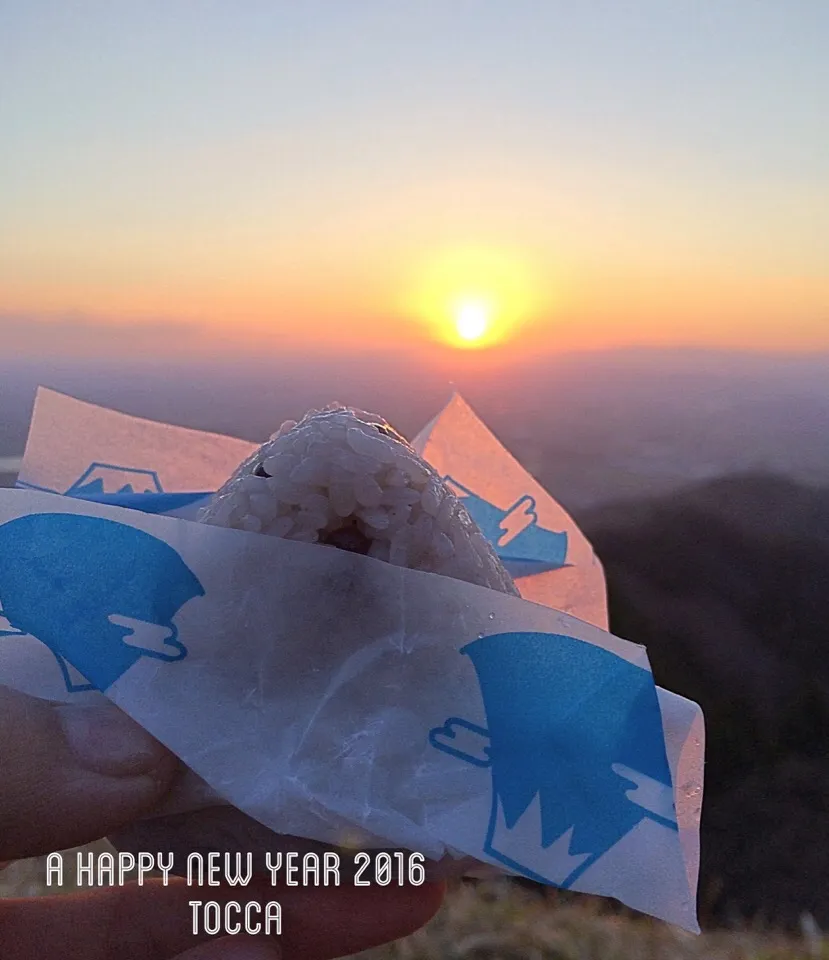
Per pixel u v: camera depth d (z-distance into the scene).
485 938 0.42
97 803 0.14
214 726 0.13
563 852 0.13
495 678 0.14
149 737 0.14
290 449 0.16
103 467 0.22
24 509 0.14
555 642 0.14
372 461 0.15
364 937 0.16
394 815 0.13
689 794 0.15
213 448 0.23
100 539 0.14
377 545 0.15
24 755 0.14
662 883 0.13
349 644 0.14
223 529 0.15
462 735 0.14
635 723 0.14
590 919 0.47
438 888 0.17
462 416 0.25
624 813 0.14
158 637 0.14
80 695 0.15
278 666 0.14
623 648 0.15
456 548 0.16
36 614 0.14
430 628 0.14
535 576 0.23
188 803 0.15
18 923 0.18
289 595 0.14
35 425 0.21
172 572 0.14
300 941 0.16
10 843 0.14
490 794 0.13
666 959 0.45
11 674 0.15
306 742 0.13
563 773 0.14
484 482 0.24
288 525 0.15
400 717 0.14
